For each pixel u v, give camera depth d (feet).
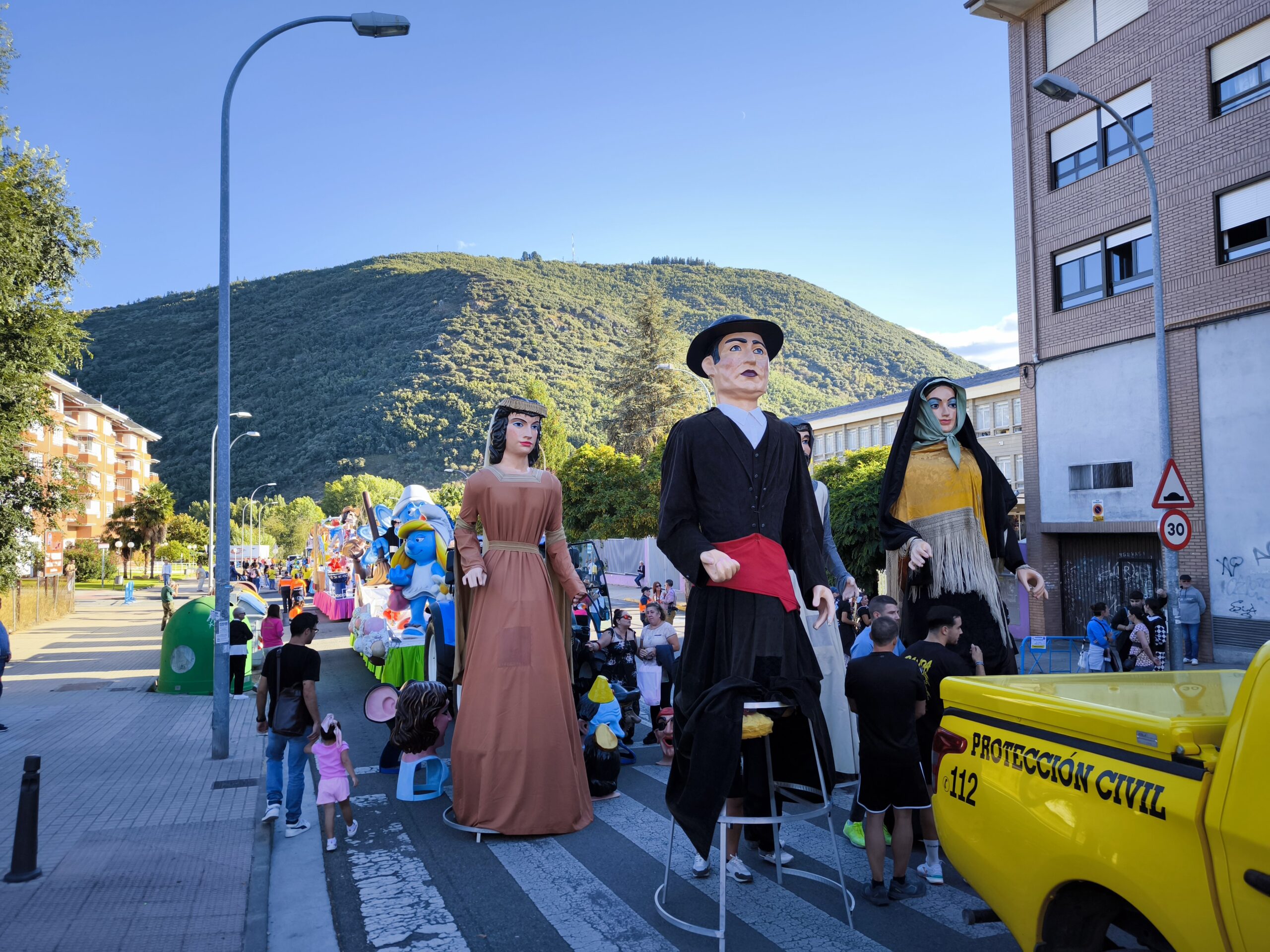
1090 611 62.54
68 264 58.18
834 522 68.95
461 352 603.26
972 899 17.25
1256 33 52.31
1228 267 53.26
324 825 21.53
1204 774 8.21
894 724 17.01
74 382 625.00
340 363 625.00
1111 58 60.64
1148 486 57.72
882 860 17.08
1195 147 55.26
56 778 29.63
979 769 11.71
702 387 191.21
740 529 15.89
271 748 23.68
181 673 49.96
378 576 57.31
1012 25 67.82
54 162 57.62
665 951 15.25
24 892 18.75
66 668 63.05
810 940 15.43
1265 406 51.57
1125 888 8.81
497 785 22.27
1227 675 12.91
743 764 18.47
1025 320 66.54
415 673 39.99
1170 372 56.54
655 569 131.75
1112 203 60.34
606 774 25.77
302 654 23.41
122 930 16.69
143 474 308.40
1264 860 7.39
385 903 17.90
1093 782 9.55
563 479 147.43
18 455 61.57
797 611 15.93
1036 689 11.77
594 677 33.32
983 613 20.49
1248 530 52.21
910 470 21.40
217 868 20.25
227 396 34.53
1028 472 66.44
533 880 19.01
